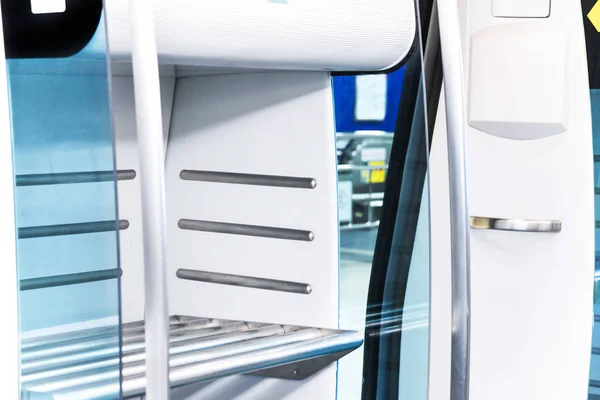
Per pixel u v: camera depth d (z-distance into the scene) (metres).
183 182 2.79
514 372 3.30
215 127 2.72
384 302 2.48
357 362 2.56
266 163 2.64
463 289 2.27
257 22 2.06
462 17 3.27
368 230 2.52
